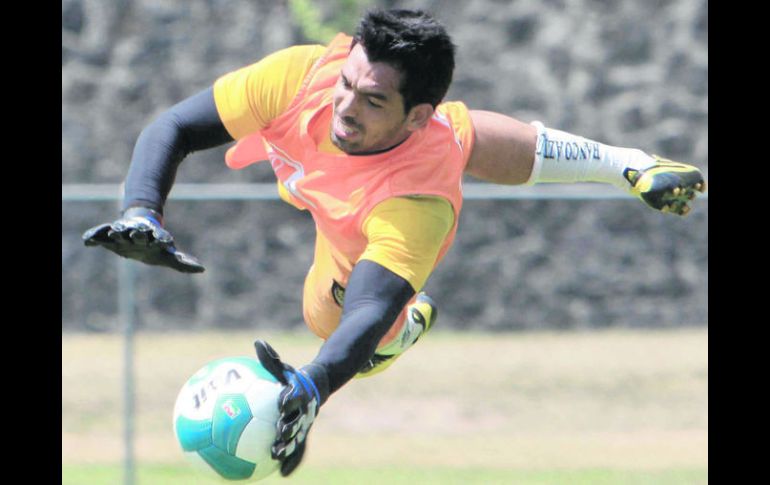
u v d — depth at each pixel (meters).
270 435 14.75
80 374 50.16
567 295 62.56
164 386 49.16
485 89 65.94
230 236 62.91
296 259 63.06
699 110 66.19
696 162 65.75
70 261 59.44
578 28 66.81
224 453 14.73
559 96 66.00
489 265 62.47
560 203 63.09
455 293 62.28
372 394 48.62
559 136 18.81
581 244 62.91
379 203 15.63
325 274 17.78
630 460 40.38
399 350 19.59
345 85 15.34
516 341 58.31
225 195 40.38
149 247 14.85
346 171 15.95
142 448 42.69
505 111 65.81
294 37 65.69
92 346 55.84
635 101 66.12
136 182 15.71
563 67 66.38
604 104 66.19
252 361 15.15
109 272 59.47
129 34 66.12
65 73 65.31
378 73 15.07
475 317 62.22
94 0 66.25
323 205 16.16
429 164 15.78
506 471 38.72
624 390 48.75
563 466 39.47
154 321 60.94
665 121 66.06
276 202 63.41
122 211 15.64
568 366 52.19
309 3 63.16
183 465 40.41
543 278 62.62
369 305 14.96
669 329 61.75
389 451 41.88
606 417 46.03
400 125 15.50
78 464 40.41
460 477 38.00
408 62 15.05
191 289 61.84
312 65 16.44
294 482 37.19
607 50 66.62
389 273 15.20
